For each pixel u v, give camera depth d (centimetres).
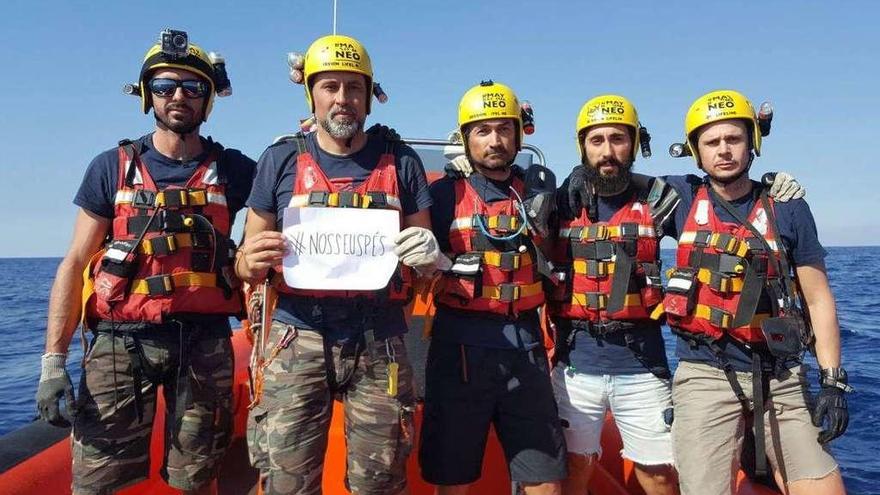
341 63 232
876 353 1299
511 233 280
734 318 270
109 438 248
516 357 277
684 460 275
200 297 258
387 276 235
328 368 232
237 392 409
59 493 276
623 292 292
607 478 364
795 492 262
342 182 242
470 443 277
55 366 245
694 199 295
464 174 294
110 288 247
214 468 263
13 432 317
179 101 256
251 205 248
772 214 274
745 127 278
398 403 235
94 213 261
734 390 267
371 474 231
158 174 262
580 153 321
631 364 299
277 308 241
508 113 279
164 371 257
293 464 224
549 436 276
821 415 253
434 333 288
